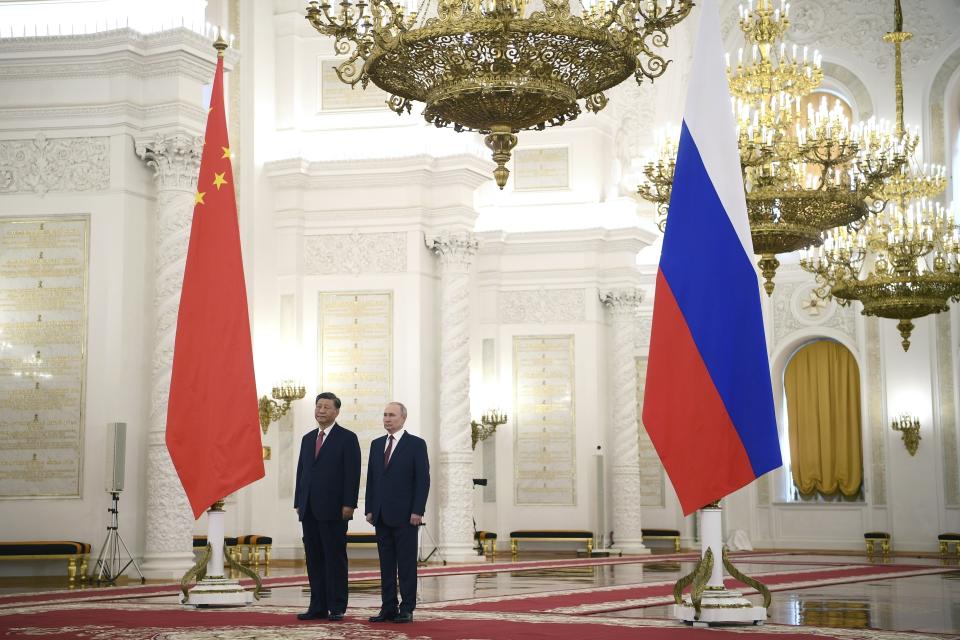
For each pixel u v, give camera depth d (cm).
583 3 798
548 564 1705
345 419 1741
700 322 732
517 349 2197
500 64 746
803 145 1272
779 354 2497
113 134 1277
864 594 1089
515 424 2183
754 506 2492
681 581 751
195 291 899
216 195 909
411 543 764
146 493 1255
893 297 1619
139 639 654
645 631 700
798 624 768
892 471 2362
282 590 1091
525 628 718
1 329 1270
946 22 2406
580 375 2164
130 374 1261
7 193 1285
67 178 1281
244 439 890
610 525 2186
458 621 768
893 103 2452
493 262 2214
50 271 1272
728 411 722
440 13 764
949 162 2384
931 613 874
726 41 2552
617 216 2181
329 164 1767
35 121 1288
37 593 1034
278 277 1778
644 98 2259
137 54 1273
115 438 1204
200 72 1302
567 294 2188
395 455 766
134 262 1277
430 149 1762
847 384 2458
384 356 1741
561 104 784
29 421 1253
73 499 1234
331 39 1836
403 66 787
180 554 1235
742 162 1261
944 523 2305
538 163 2222
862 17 2492
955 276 1597
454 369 1738
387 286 1750
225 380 890
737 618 734
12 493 1243
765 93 1311
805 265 1664
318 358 1759
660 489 2450
